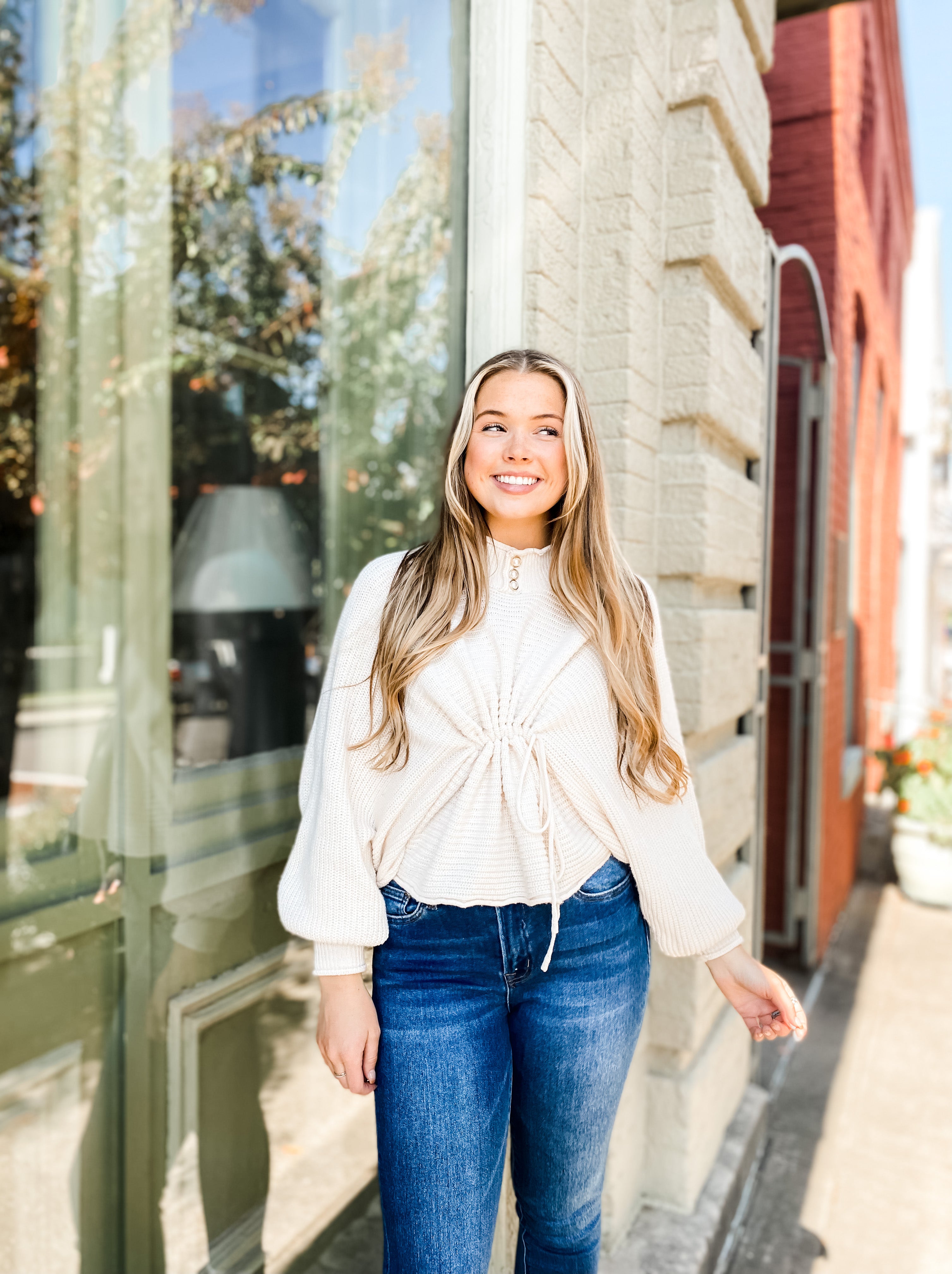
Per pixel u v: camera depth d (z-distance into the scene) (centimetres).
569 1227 131
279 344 174
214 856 148
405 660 119
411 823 122
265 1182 160
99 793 130
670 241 208
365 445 198
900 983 393
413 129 195
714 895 136
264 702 168
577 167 190
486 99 175
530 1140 129
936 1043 337
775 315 271
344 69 183
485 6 174
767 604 273
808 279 335
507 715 122
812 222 415
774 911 416
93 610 132
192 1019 143
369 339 197
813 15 359
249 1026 156
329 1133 174
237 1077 154
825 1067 319
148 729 139
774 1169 258
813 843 400
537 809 121
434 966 121
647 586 143
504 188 174
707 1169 226
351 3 183
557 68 178
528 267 174
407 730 121
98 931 129
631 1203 208
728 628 229
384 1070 120
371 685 121
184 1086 143
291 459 178
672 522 210
